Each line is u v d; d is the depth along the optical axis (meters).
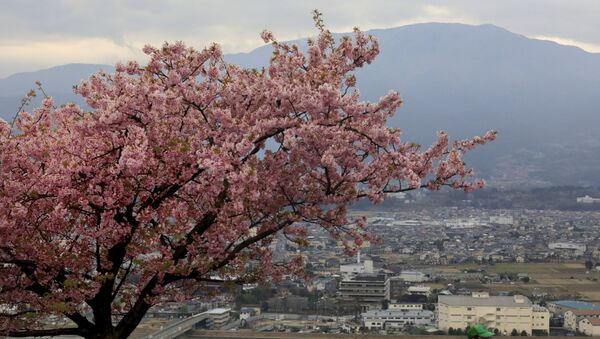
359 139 12.65
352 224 13.43
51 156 10.92
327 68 13.08
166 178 11.34
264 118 12.21
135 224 11.27
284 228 13.52
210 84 12.34
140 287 12.27
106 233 11.07
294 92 11.95
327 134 11.78
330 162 11.44
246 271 13.08
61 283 11.61
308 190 12.72
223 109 11.99
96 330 11.61
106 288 11.48
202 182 11.40
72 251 11.37
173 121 11.84
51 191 10.86
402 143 13.20
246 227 11.88
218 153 10.78
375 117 12.66
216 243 11.88
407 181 12.16
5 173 11.17
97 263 11.41
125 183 10.95
